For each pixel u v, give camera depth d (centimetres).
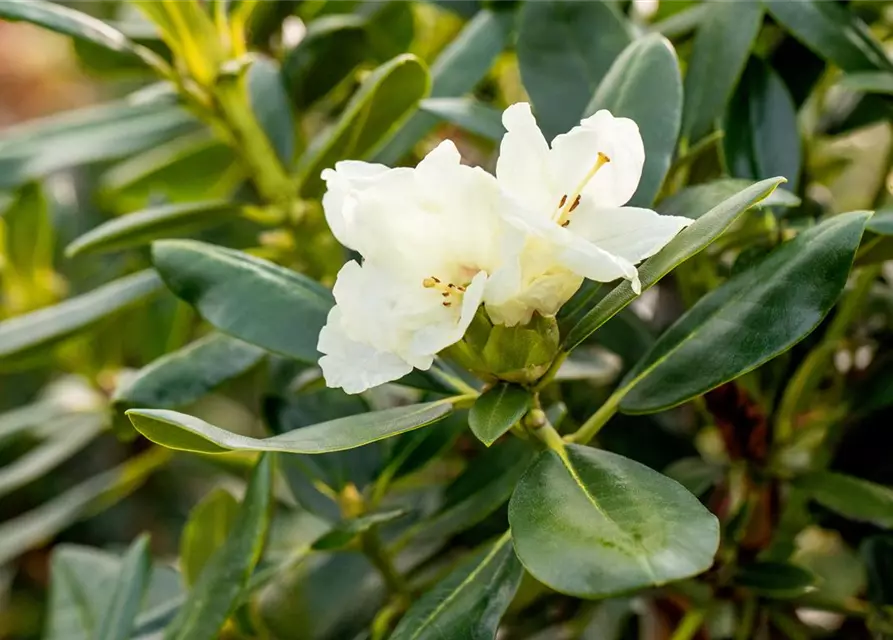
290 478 57
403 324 42
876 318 58
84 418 71
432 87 57
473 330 43
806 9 51
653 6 60
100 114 67
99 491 67
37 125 66
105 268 77
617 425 57
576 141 42
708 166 55
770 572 52
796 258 44
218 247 49
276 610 62
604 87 48
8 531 67
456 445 61
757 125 52
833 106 59
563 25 53
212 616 46
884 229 46
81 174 87
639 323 56
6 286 73
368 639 56
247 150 57
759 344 44
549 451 43
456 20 68
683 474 55
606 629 61
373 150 55
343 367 43
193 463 85
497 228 42
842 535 55
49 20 54
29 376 89
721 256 54
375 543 54
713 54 51
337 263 58
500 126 53
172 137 66
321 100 63
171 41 56
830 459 55
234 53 57
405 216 42
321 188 55
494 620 43
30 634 86
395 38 65
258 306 48
